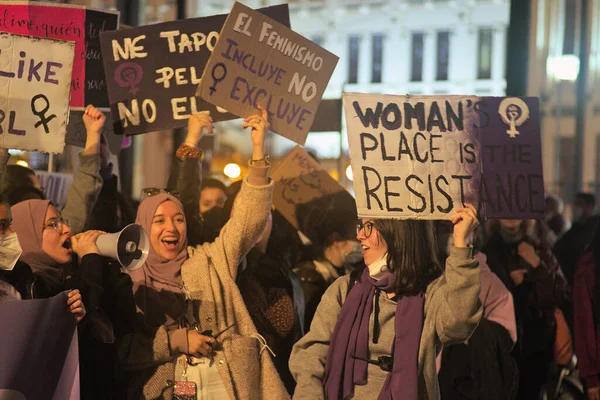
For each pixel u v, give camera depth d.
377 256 6.04
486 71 67.38
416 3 68.00
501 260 9.97
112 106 7.91
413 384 5.62
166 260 6.51
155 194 6.84
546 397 9.62
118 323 6.21
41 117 6.65
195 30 8.02
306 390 5.83
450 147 6.32
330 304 6.10
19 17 8.19
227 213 8.25
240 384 6.32
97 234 6.13
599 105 54.19
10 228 5.81
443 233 7.60
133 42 7.95
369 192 6.11
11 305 5.42
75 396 5.59
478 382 7.19
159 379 6.16
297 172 10.23
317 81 7.56
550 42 46.22
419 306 5.81
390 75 68.56
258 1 61.78
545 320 9.66
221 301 6.47
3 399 5.33
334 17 69.19
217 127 48.19
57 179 9.80
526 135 6.45
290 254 9.12
